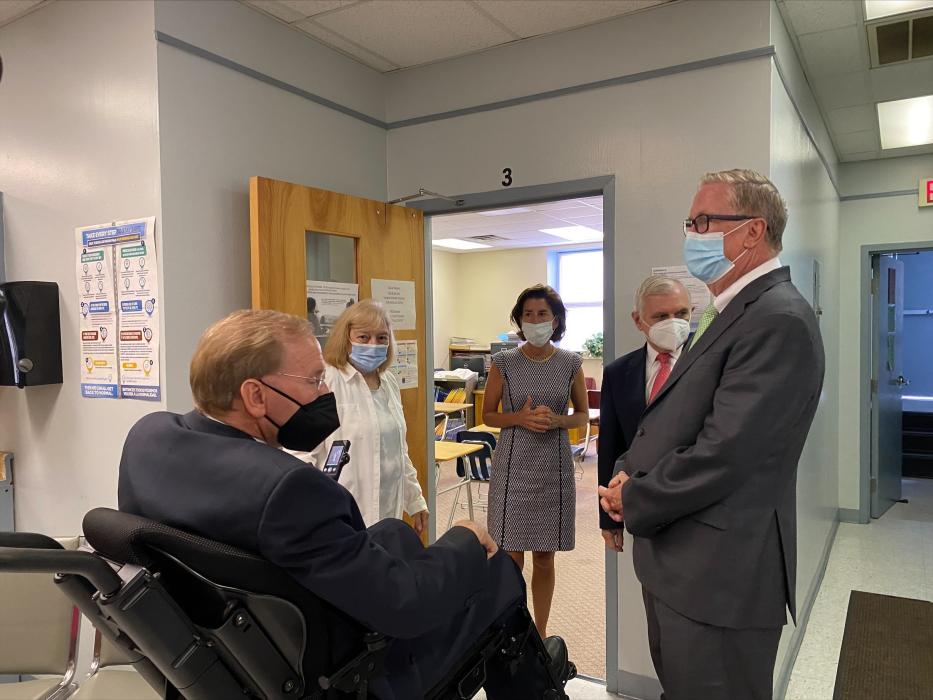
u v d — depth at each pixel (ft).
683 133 7.70
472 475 14.64
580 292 30.86
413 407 9.63
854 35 8.77
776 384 4.26
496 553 4.64
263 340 3.34
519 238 27.63
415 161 9.69
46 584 6.03
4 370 7.54
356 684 3.31
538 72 8.64
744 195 4.79
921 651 9.08
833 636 9.95
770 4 7.20
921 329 23.67
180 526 3.04
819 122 11.93
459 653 4.11
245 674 3.06
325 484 3.11
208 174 7.11
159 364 6.72
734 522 4.41
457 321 33.30
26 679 7.83
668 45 7.76
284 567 2.98
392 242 9.11
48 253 7.70
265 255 7.15
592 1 7.62
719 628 4.45
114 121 6.95
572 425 8.61
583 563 13.30
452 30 8.34
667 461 4.55
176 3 6.75
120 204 6.96
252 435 3.51
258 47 7.70
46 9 7.52
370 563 3.20
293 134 8.20
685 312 6.46
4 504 8.24
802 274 9.42
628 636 8.04
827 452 13.20
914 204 15.21
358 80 9.33
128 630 2.81
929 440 21.38
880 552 13.94
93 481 7.42
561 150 8.52
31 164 7.81
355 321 6.89
